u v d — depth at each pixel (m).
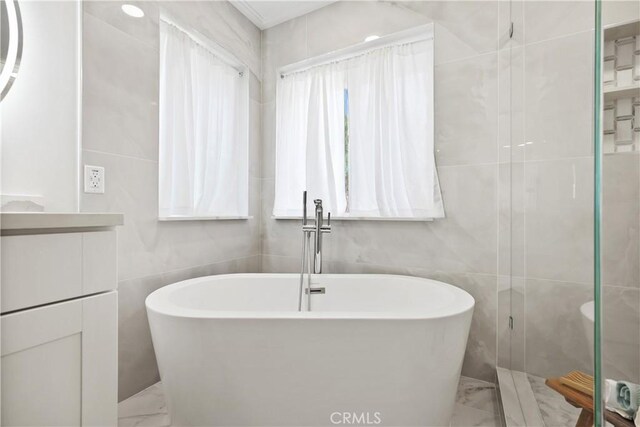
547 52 1.06
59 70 1.29
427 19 1.83
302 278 1.79
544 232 1.06
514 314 1.43
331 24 2.15
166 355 1.20
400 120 1.89
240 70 2.31
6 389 0.54
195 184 1.91
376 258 1.98
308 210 2.16
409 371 1.14
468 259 1.72
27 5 1.20
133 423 1.32
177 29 1.78
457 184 1.75
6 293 0.54
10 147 1.16
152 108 1.64
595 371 0.49
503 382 1.48
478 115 1.70
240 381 1.15
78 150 1.33
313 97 2.18
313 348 1.14
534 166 1.17
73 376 0.64
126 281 1.51
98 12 1.40
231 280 1.78
